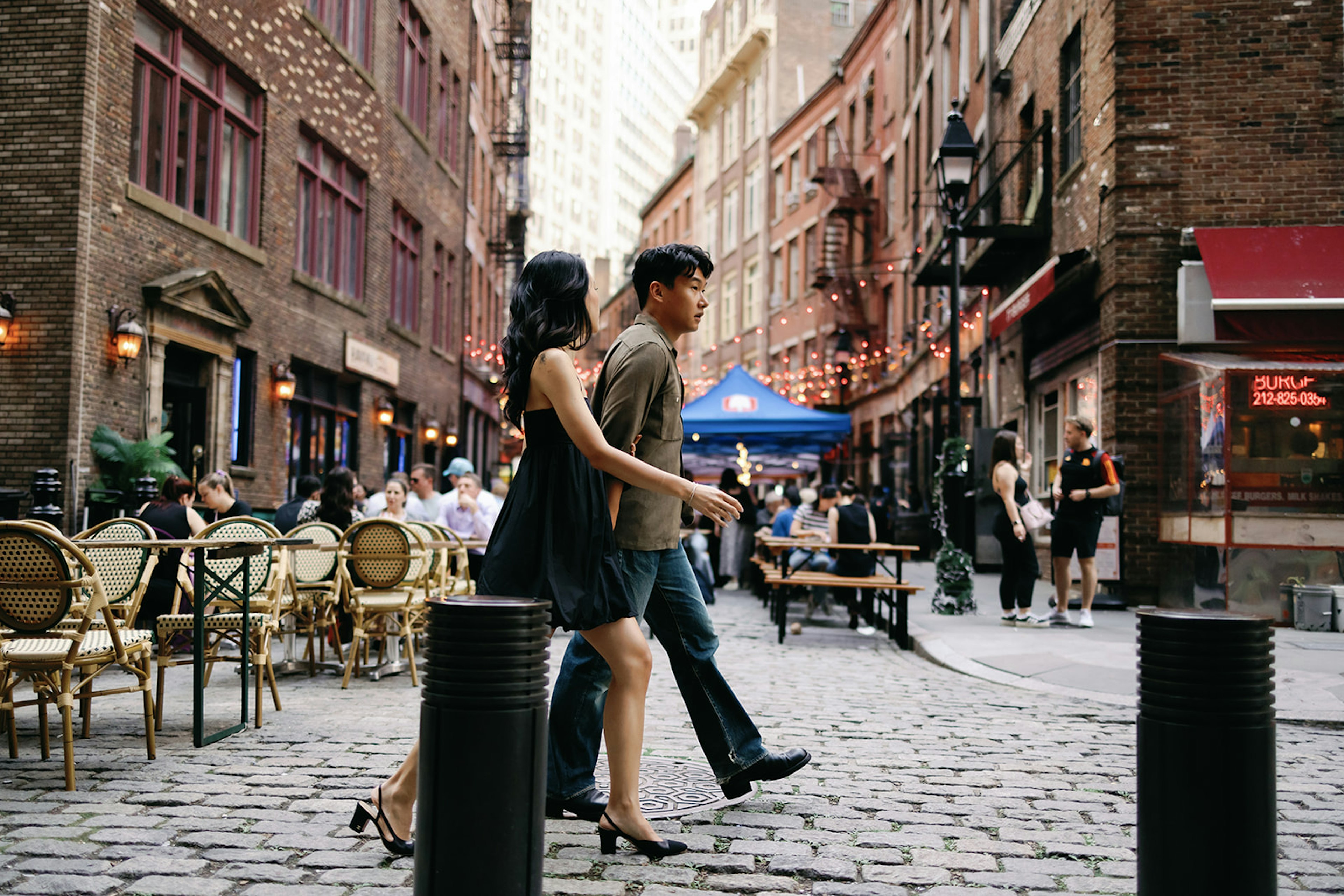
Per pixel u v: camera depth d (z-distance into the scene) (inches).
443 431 1041.5
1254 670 108.3
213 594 209.9
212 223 553.6
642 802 165.8
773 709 249.6
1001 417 780.0
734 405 703.1
